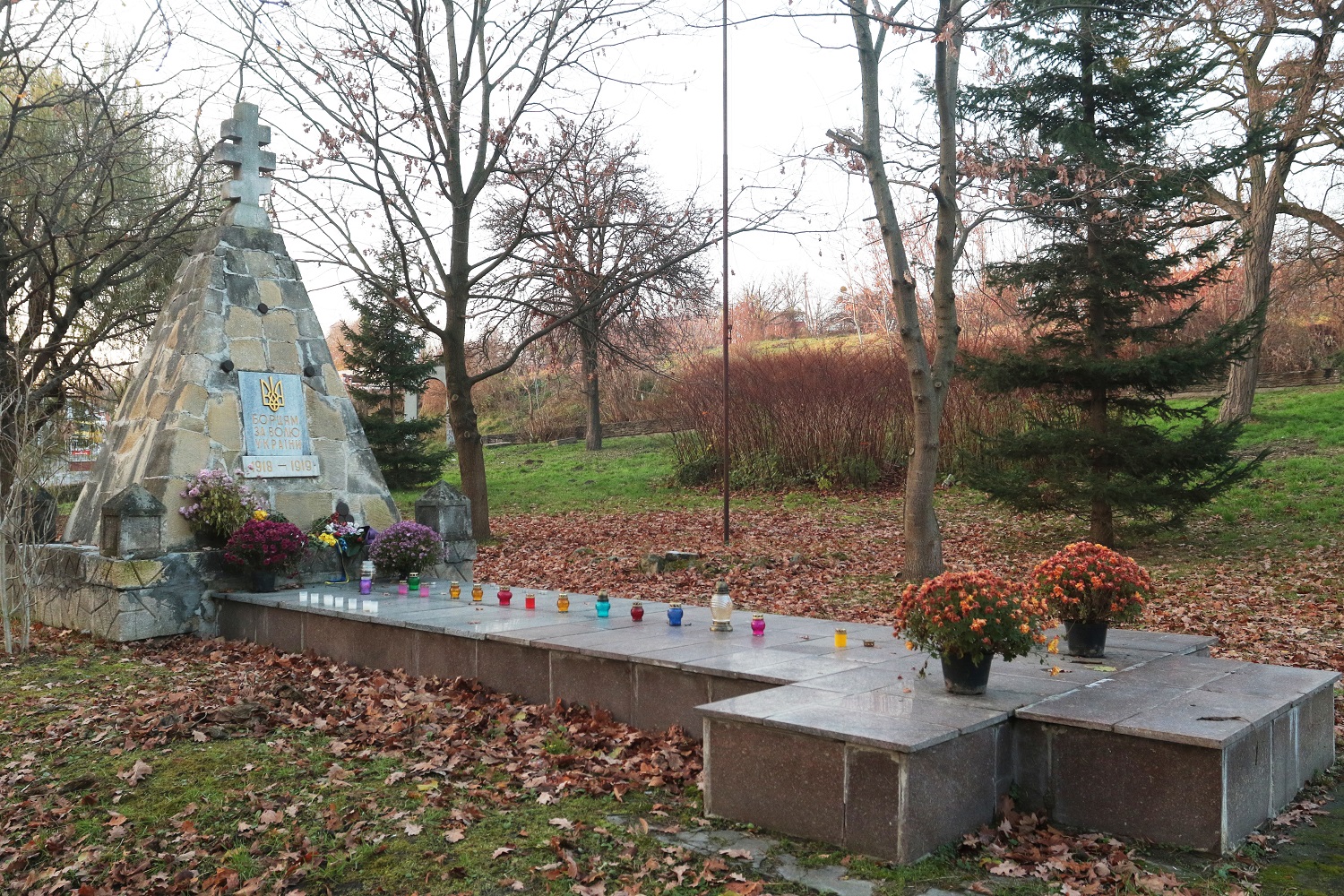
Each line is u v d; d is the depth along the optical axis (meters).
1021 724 4.75
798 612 11.02
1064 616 6.04
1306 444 20.36
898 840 4.07
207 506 9.79
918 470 12.62
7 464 10.91
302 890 4.03
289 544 9.74
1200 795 4.23
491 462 31.70
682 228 17.58
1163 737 4.30
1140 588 5.89
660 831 4.52
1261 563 12.88
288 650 8.90
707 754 4.74
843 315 47.31
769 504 21.36
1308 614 9.86
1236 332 13.02
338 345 24.84
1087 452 13.94
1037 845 4.36
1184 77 14.23
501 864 4.17
